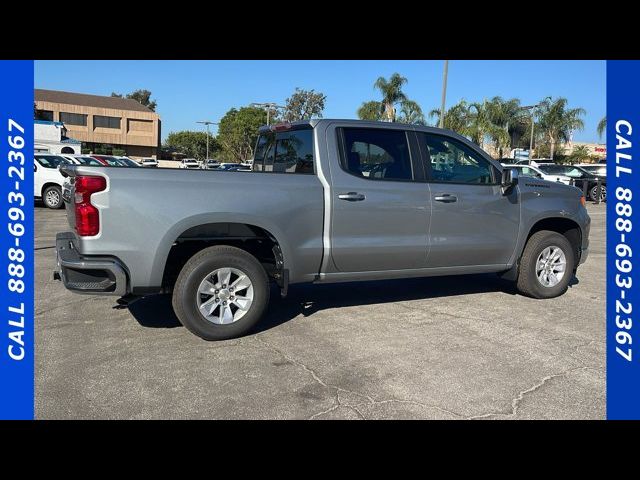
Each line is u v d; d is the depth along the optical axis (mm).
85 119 68000
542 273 6258
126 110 70000
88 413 3342
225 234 4734
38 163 15844
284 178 4863
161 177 4395
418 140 5562
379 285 6934
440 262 5695
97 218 4207
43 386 3693
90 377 3854
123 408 3410
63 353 4309
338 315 5508
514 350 4531
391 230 5328
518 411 3449
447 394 3670
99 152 69375
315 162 5102
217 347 4504
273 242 4887
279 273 4930
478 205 5762
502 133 35250
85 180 4176
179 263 4820
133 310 5527
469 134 34938
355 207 5113
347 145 5211
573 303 6121
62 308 5566
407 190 5367
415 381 3869
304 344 4609
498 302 6133
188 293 4500
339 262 5145
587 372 4074
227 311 4672
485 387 3785
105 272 4297
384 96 35125
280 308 5746
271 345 4570
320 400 3559
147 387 3709
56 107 66250
